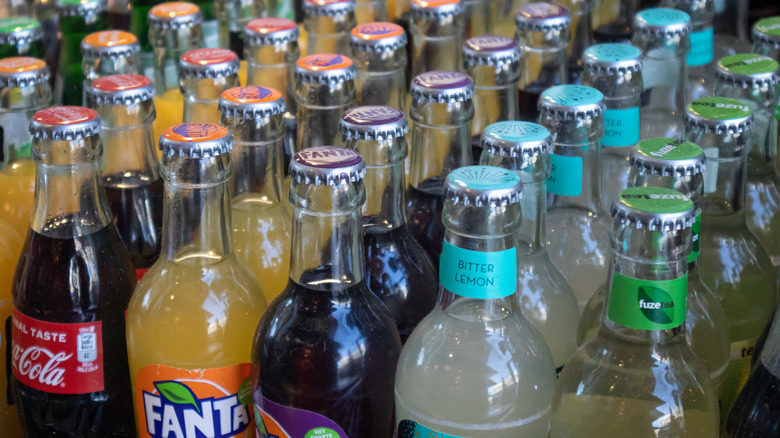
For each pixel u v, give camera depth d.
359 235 0.44
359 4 0.74
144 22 0.76
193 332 0.46
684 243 0.39
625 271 0.40
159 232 0.58
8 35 0.68
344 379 0.44
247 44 0.63
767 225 0.55
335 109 0.55
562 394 0.43
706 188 0.50
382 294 0.49
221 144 0.45
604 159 0.55
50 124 0.47
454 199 0.40
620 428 0.41
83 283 0.50
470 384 0.42
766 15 0.80
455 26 0.63
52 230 0.50
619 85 0.53
